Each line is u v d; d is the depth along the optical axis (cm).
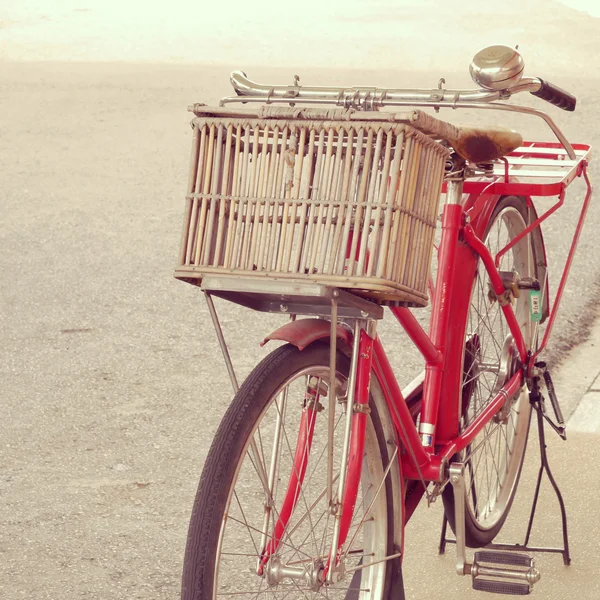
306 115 191
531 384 317
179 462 381
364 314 211
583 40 1487
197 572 194
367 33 1611
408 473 260
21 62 1466
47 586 297
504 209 308
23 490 360
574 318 507
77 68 1386
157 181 835
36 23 1819
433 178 203
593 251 607
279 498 342
